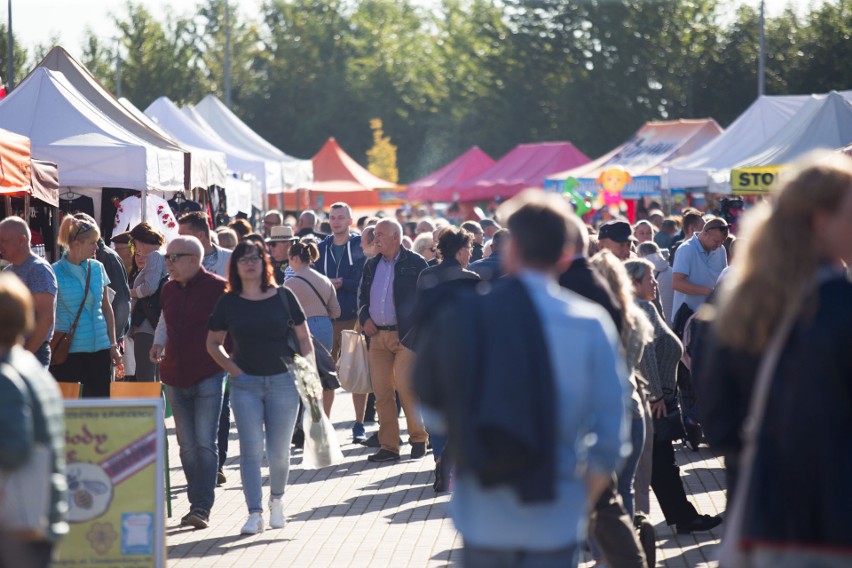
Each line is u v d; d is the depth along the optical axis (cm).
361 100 18538
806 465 673
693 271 2398
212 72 18950
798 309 689
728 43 15688
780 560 685
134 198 2912
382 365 2317
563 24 16200
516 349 729
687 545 1582
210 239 2320
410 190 9612
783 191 714
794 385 679
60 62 3322
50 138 2767
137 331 2252
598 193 6425
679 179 4831
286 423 1683
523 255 768
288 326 1675
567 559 759
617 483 1290
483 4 17825
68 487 1202
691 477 2072
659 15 15800
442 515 1803
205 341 1703
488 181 9012
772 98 5116
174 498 1970
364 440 2523
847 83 14112
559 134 15988
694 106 15875
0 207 2483
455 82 17950
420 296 1575
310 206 7869
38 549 849
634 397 1317
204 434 1714
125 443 1209
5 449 801
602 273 1268
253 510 1673
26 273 1670
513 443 711
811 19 14600
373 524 1741
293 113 18588
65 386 1464
